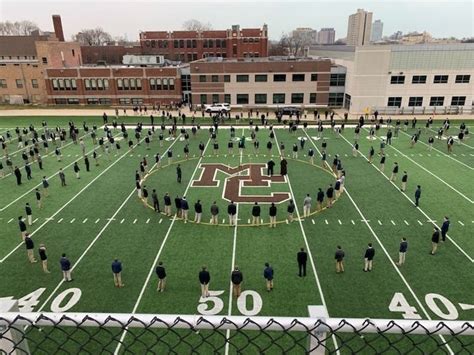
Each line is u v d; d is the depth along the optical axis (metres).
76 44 73.25
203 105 57.34
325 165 30.28
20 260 17.23
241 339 11.53
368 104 55.53
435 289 14.86
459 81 54.16
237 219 21.08
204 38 91.00
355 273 15.95
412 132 41.88
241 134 41.84
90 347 11.40
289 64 58.97
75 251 17.94
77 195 24.73
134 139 39.84
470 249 17.70
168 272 16.20
